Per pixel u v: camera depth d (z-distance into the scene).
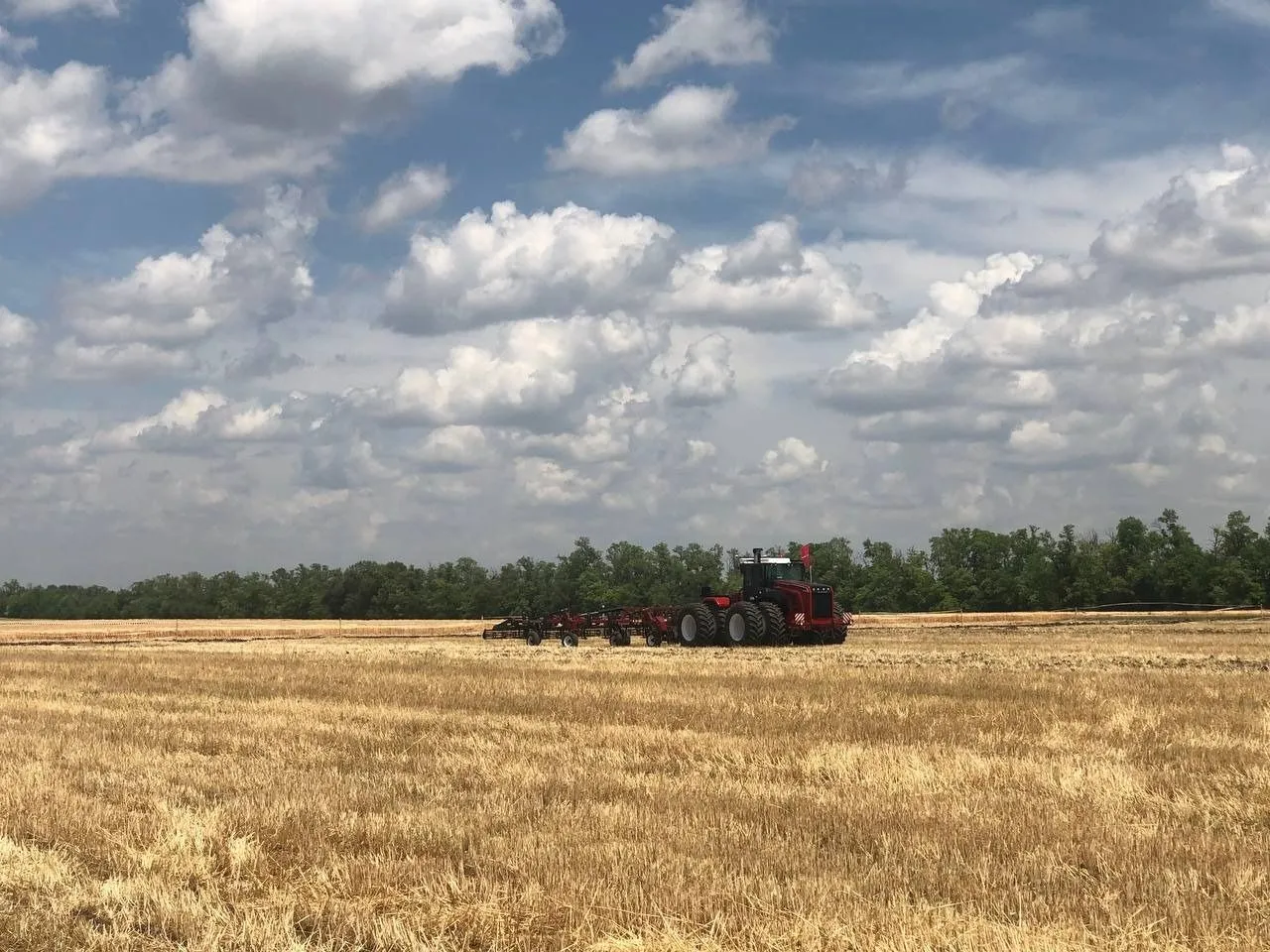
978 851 8.95
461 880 8.45
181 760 14.34
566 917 7.68
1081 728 15.66
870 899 7.76
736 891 7.95
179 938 7.57
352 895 8.27
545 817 10.45
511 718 17.92
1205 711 17.16
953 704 18.58
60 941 7.39
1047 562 114.38
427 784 12.33
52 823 10.58
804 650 35.31
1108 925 7.20
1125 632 48.72
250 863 9.20
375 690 22.95
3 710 20.12
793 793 11.43
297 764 14.01
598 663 29.36
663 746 14.73
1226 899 7.76
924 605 120.19
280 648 42.75
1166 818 10.27
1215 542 110.19
